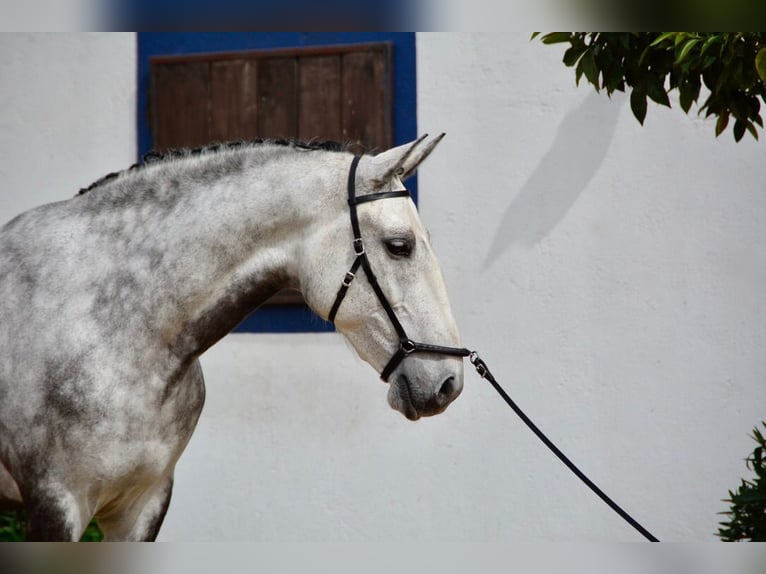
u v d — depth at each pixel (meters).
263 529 7.75
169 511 7.94
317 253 4.53
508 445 7.32
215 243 4.59
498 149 7.42
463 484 7.40
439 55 7.55
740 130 4.97
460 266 7.46
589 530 7.14
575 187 7.25
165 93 7.96
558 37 4.96
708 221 6.97
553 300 7.27
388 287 4.47
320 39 7.82
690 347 6.98
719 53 4.51
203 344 4.67
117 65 8.22
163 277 4.58
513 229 7.38
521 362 7.31
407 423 7.54
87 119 8.27
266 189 4.61
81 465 4.49
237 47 7.98
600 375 7.15
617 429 7.09
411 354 4.45
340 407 7.66
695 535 6.92
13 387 4.53
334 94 7.64
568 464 4.86
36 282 4.62
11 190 8.43
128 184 4.78
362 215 4.50
